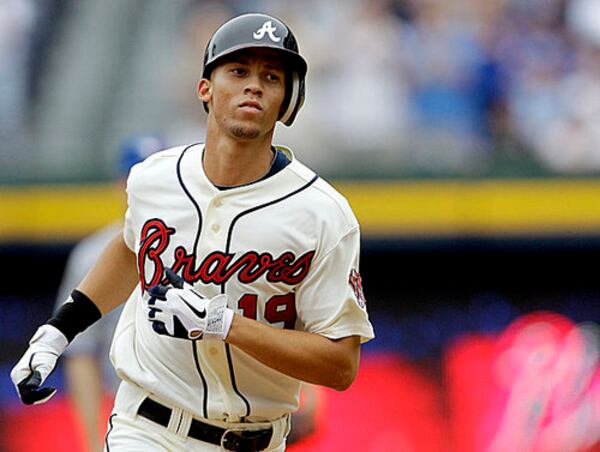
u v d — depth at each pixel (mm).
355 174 32812
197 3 37469
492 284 32031
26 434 29375
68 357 18609
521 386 31141
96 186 32156
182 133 35312
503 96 34312
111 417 13758
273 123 12797
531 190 32219
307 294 12898
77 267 18891
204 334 12258
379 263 32062
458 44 34844
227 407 13219
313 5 35719
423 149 33125
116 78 36406
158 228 13023
